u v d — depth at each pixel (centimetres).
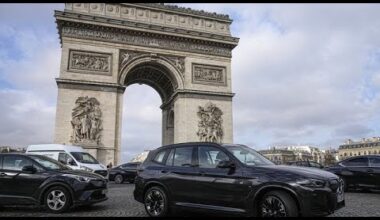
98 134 6297
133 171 5288
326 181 1453
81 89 6375
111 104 6512
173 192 1748
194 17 7544
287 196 1423
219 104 7281
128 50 6925
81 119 6228
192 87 7181
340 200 1518
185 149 1830
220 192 1591
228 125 7231
